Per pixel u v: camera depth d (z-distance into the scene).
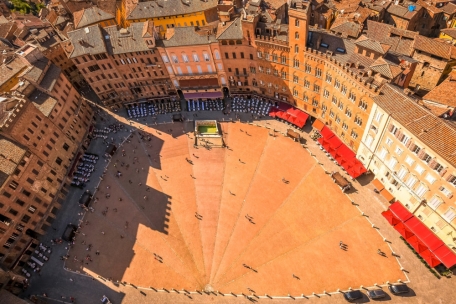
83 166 94.00
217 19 109.88
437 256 62.47
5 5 144.38
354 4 99.50
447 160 53.88
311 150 87.44
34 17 128.75
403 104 61.75
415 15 93.44
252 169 87.06
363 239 70.31
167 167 91.44
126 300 70.69
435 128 56.78
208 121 97.75
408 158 63.28
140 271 74.44
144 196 86.50
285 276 68.88
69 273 75.94
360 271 66.44
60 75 91.06
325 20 99.38
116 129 101.69
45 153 83.31
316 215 75.94
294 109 93.00
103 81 99.38
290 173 84.31
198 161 91.38
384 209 73.56
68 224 83.50
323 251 70.38
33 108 80.25
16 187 74.69
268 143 91.25
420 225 66.69
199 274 72.56
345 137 82.06
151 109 105.12
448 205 59.06
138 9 109.88
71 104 94.44
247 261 72.50
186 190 86.31
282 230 75.31
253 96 99.75
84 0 130.38
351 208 75.31
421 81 84.06
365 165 78.50
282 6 96.56
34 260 78.25
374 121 68.75
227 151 91.94
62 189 88.62
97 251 78.50
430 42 78.75
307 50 76.19
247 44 84.12
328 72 75.88
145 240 79.00
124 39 92.06
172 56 91.56
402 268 65.19
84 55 91.62
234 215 80.00
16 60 95.06
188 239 77.94
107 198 87.38
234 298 68.06
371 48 69.44
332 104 81.00
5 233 73.00
